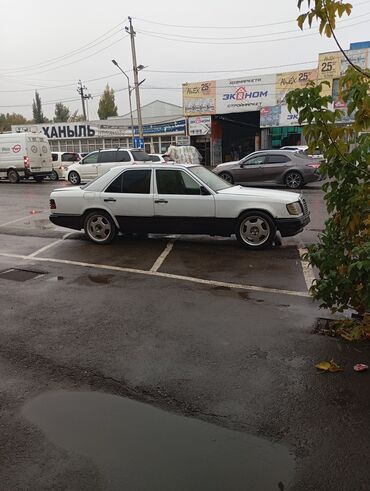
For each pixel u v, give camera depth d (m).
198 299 5.73
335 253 4.48
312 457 2.84
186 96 37.91
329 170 4.34
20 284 6.52
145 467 2.77
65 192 9.15
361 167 4.21
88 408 3.42
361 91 3.85
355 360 4.05
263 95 35.19
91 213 8.97
